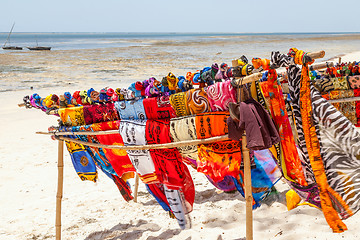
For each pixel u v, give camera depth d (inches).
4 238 203.9
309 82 119.6
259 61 122.6
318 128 125.1
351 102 195.9
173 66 1181.7
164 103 150.5
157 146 150.2
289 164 133.3
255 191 147.5
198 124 141.3
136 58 1537.9
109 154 173.6
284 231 158.6
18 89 801.6
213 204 207.9
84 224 209.8
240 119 122.2
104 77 965.8
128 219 208.2
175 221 195.9
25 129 474.3
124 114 161.9
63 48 2615.7
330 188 127.0
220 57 1519.4
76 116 171.5
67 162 344.8
